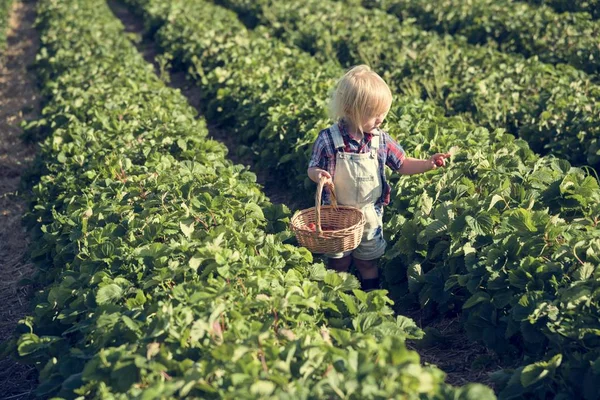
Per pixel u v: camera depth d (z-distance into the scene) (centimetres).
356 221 512
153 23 1933
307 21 1584
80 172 715
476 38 1463
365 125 489
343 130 504
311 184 737
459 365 494
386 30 1440
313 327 414
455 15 1592
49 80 1257
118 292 444
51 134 901
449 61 1155
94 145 776
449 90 1047
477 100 951
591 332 408
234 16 1866
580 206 533
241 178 679
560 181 539
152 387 320
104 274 467
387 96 482
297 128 818
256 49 1269
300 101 885
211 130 1110
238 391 312
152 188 609
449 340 524
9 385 530
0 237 830
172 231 520
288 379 339
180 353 367
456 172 588
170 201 577
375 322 423
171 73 1541
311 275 486
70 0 2250
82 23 1733
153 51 1864
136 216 562
